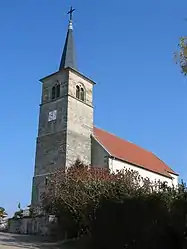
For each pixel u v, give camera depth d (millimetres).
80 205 24609
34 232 32375
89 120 43219
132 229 17969
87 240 21641
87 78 44312
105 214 19531
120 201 19094
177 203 16828
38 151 41281
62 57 45062
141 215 17781
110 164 39562
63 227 26344
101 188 23906
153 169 45875
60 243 23125
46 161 39844
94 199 22312
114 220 18938
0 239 24734
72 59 44562
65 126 39719
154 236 17047
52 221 29844
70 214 25578
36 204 37938
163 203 17312
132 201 18406
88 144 41781
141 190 20734
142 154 49406
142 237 17453
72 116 40781
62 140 39344
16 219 35750
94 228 20203
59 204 26688
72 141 39656
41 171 39781
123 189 22656
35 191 39156
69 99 41062
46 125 41875
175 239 16500
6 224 40781
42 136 41688
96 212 20328
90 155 41406
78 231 24781
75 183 26422
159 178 46594
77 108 41812
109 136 47125
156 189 21188
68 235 25719
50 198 29172
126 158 42750
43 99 43688
